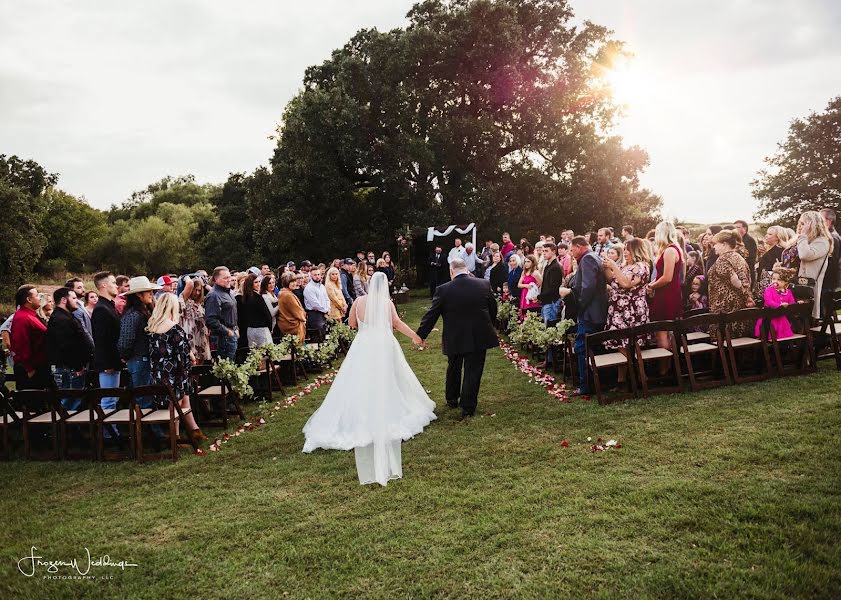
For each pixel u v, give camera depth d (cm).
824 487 394
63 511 490
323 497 477
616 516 396
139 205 7688
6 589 372
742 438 494
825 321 666
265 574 368
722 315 646
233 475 545
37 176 4238
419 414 646
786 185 2997
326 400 620
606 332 643
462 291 675
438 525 412
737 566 329
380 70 2622
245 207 4084
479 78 2608
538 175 2694
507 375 864
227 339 816
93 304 842
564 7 2695
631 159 2630
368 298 627
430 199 2719
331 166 2656
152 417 614
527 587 333
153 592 359
